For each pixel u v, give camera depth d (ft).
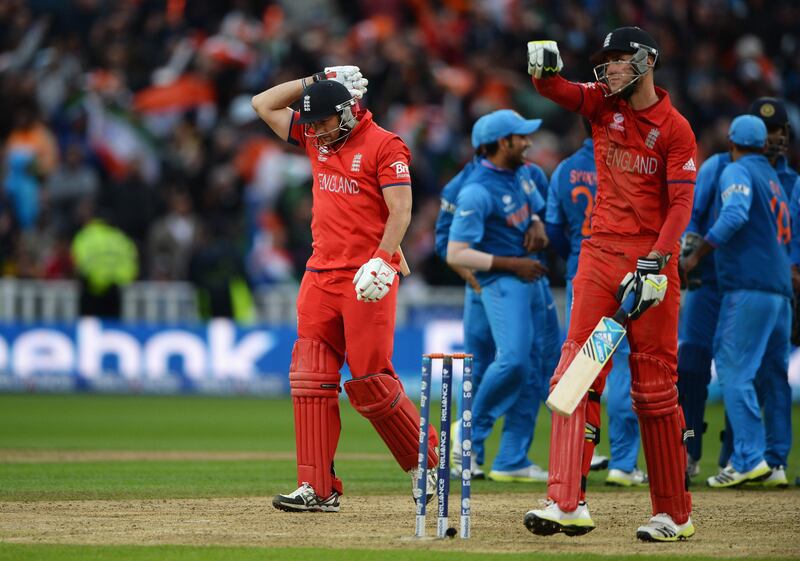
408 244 232.94
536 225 105.60
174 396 214.69
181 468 112.37
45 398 205.67
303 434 77.61
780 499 92.94
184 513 79.61
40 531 70.79
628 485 102.37
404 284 229.45
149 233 232.32
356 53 259.80
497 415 104.68
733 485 101.50
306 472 77.41
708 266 105.19
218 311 217.77
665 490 70.44
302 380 77.41
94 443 139.23
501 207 104.06
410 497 90.68
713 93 269.85
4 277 228.22
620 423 102.63
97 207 233.14
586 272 70.23
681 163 68.39
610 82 68.49
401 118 252.01
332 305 77.41
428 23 279.90
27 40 263.90
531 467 105.60
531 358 106.01
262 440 144.87
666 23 284.00
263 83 258.37
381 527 73.82
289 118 79.46
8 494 90.07
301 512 79.51
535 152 258.57
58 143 247.50
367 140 76.64
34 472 107.34
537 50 68.33
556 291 218.79
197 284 218.79
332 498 78.28
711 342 105.09
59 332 214.69
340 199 77.10
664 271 69.00
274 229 239.30
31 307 216.74
